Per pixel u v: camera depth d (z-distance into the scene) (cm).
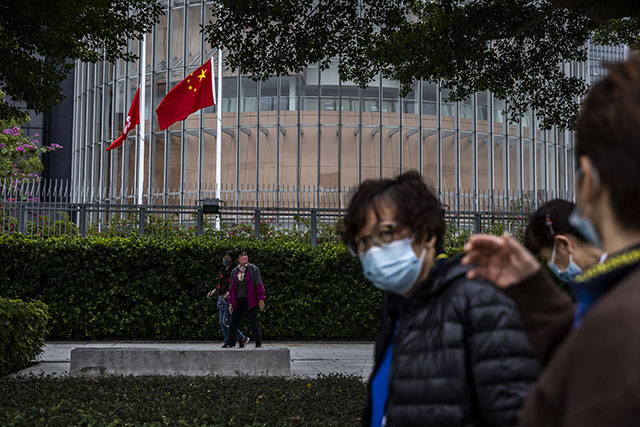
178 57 2917
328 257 1397
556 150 3055
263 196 2744
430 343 177
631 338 77
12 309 858
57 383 747
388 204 192
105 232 1427
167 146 2855
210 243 1380
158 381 770
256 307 1092
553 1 890
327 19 983
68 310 1341
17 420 541
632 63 92
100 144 3167
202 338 1374
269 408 612
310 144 2758
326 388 724
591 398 78
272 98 2803
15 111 1048
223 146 2812
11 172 2244
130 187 2933
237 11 944
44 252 1341
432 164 2781
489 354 166
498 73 1109
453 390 169
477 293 174
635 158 85
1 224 1398
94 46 1045
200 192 2702
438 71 1062
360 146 2716
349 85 2788
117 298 1356
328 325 1393
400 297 209
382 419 206
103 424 540
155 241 1368
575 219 101
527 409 94
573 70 2764
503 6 931
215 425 548
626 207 88
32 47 963
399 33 1059
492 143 2853
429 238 197
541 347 166
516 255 164
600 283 97
